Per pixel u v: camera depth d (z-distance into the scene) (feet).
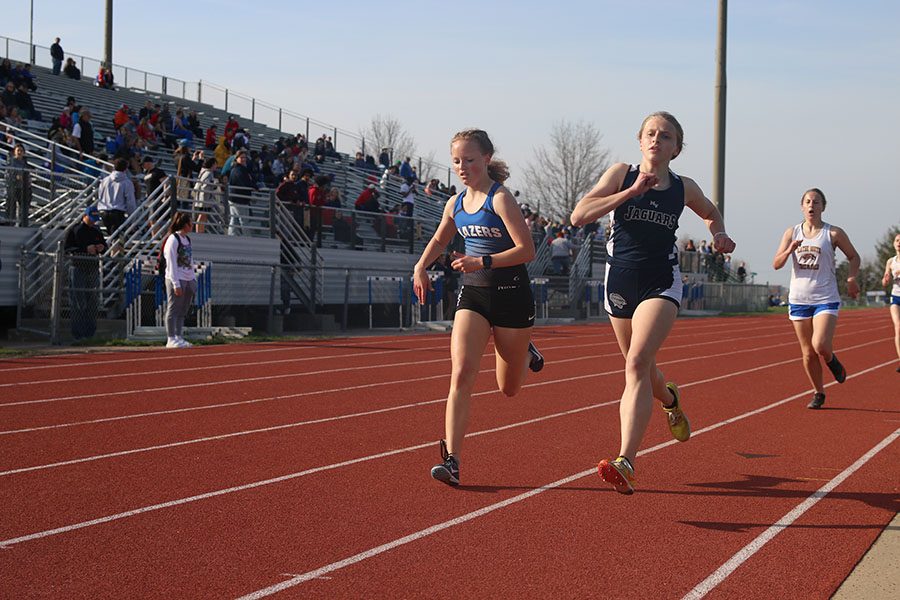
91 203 53.11
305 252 62.64
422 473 18.57
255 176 68.44
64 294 45.88
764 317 108.06
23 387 29.99
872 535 14.47
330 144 98.63
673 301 16.94
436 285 66.64
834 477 18.61
